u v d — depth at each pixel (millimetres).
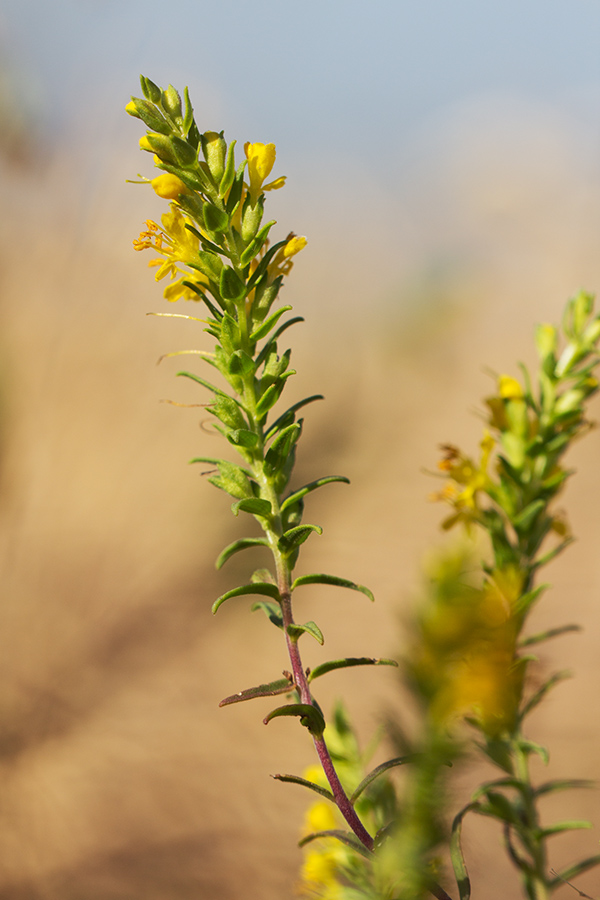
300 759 4461
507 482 1579
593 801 3512
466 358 8742
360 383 8398
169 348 7855
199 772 4383
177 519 6688
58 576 5922
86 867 3711
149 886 3598
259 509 1110
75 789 4273
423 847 511
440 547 546
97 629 5500
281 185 1203
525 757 1415
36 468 6840
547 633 1431
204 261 1163
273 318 1160
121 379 7625
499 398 1618
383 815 1222
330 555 6195
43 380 7301
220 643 5473
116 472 6891
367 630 5414
